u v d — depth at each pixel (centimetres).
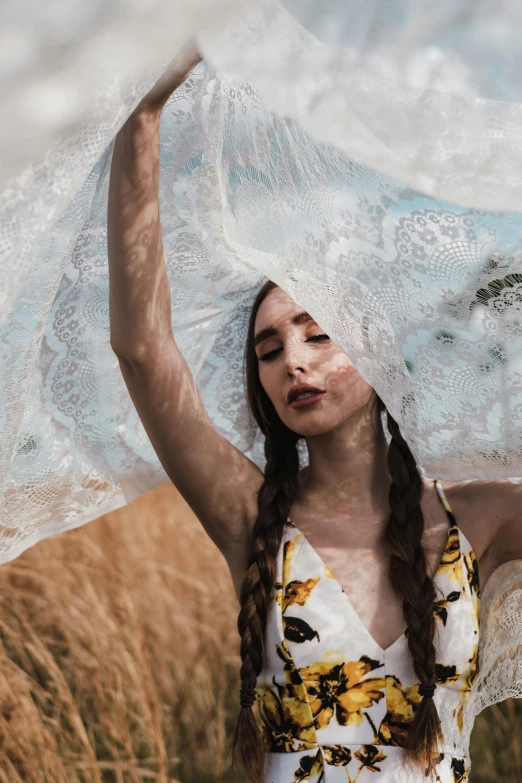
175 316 175
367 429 176
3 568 337
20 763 264
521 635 175
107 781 293
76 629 315
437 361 150
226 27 86
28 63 70
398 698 152
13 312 129
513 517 172
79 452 164
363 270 145
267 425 181
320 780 149
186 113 147
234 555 175
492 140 103
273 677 156
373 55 84
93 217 150
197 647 361
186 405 162
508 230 142
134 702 315
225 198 154
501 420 153
